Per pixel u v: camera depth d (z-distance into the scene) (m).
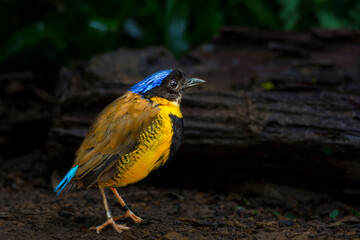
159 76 8.20
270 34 14.03
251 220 9.03
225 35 14.23
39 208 9.42
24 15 18.08
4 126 14.39
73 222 8.41
